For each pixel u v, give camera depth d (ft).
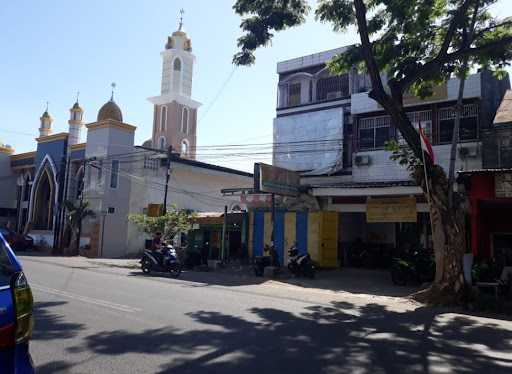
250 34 44.42
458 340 25.07
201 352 20.24
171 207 86.38
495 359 21.26
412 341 24.23
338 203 69.67
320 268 66.33
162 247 60.18
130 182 101.09
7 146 134.00
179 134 168.35
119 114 124.77
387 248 71.82
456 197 41.96
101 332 23.29
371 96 43.78
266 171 61.87
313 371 18.06
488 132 59.52
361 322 29.37
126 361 18.60
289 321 28.17
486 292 44.24
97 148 101.50
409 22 44.19
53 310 28.63
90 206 99.25
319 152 79.15
